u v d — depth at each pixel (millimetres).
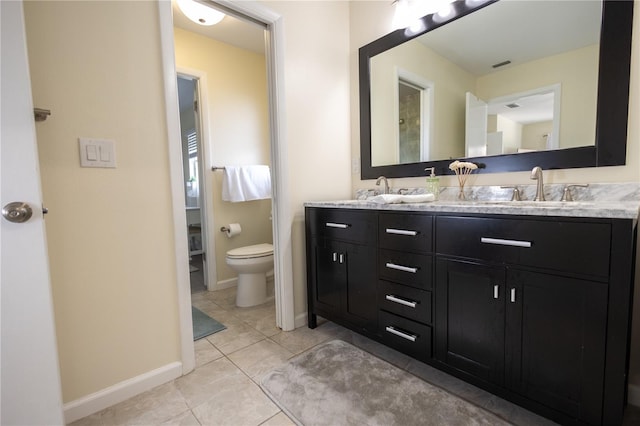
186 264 1509
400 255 1456
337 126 2227
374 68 2135
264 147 3172
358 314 1699
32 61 1101
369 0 2143
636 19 1194
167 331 1460
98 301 1273
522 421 1151
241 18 1779
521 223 1058
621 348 890
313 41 2047
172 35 1428
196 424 1183
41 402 1003
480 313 1189
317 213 1891
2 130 917
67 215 1190
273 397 1321
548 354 1030
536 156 1473
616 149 1252
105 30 1252
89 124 1227
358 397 1307
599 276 911
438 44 1797
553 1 1411
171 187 1445
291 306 1994
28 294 971
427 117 1887
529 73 1488
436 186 1758
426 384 1392
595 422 948
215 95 2811
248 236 3078
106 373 1299
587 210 916
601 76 1273
